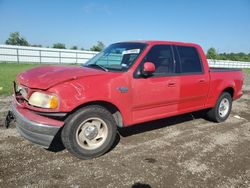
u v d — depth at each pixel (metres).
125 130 5.16
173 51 4.81
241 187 3.25
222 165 3.82
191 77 5.00
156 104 4.46
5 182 3.08
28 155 3.80
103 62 4.67
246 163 3.93
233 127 5.82
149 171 3.52
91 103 3.69
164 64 4.59
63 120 3.54
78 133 3.63
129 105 4.06
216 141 4.82
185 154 4.14
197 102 5.32
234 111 7.54
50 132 3.35
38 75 3.73
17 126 3.67
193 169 3.64
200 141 4.77
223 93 6.01
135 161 3.80
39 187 3.02
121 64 4.30
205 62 5.41
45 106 3.37
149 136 4.90
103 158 3.85
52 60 34.84
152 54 4.43
